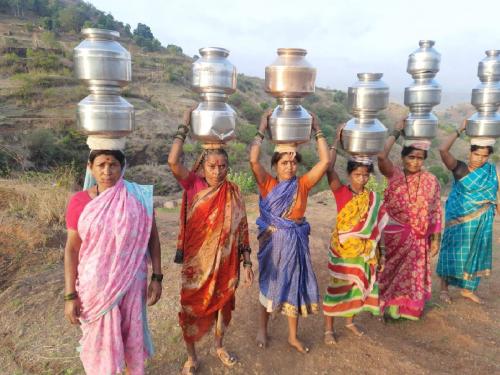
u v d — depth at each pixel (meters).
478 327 3.76
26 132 32.09
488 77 3.67
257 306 3.89
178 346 3.24
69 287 2.30
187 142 35.88
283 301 3.05
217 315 3.00
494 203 3.96
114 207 2.24
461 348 3.42
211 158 2.58
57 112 37.75
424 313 3.98
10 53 51.81
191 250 2.73
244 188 11.38
